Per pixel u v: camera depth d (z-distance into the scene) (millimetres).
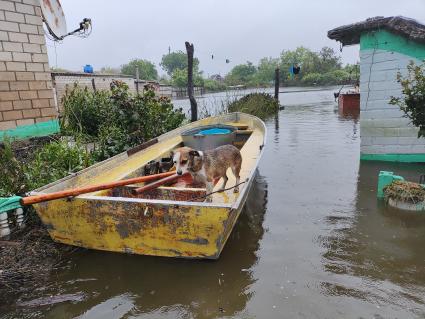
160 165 5609
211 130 6969
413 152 7168
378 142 7391
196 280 3479
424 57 6523
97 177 4875
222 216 3377
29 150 6086
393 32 6641
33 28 6336
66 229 3916
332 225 4633
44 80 6598
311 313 2967
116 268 3715
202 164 3875
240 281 3441
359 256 3850
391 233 4355
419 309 2979
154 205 3496
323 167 7387
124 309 3107
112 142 7039
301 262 3756
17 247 3949
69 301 3223
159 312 3057
